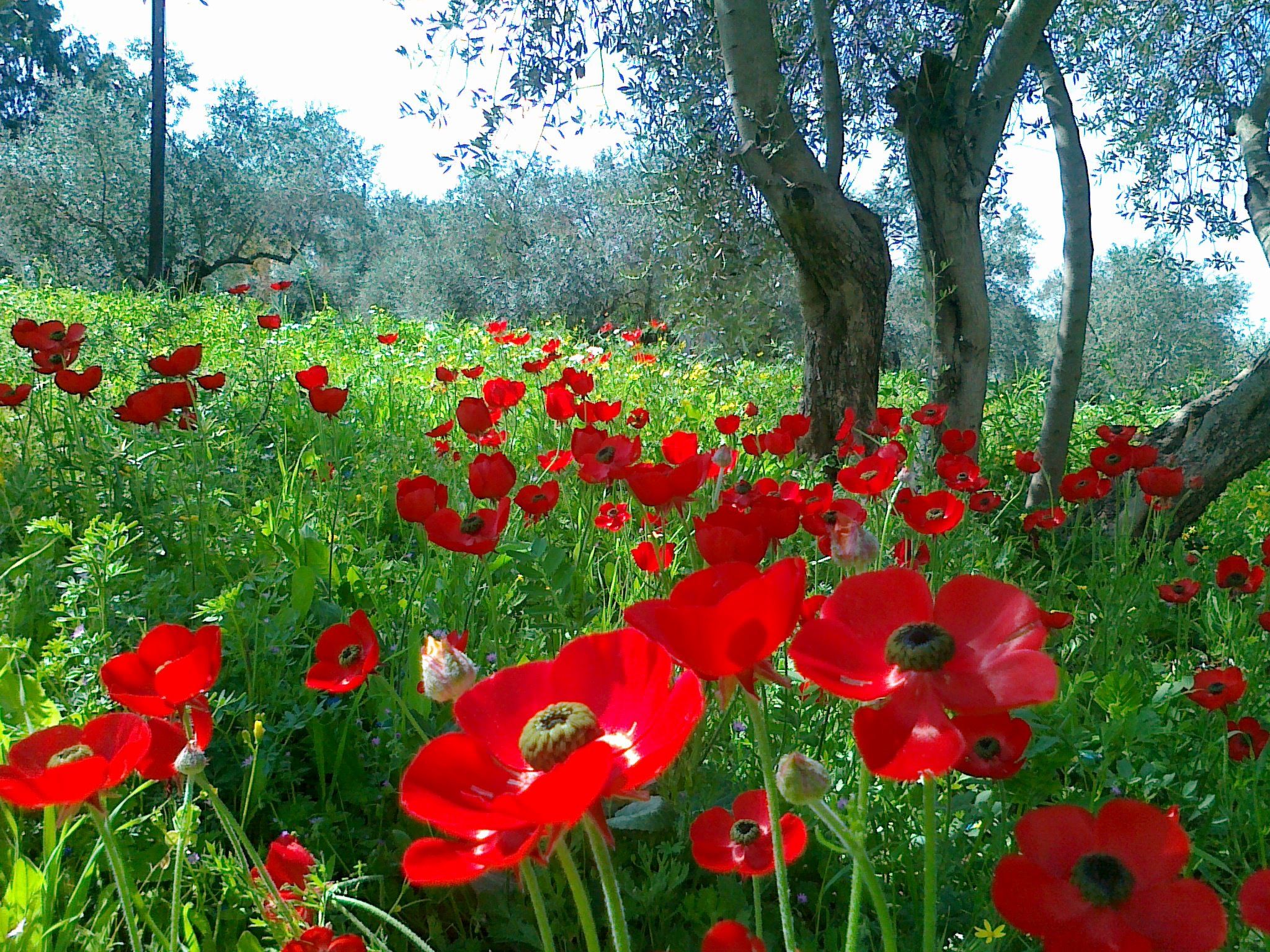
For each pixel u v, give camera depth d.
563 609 2.71
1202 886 0.88
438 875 0.82
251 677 2.33
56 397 4.20
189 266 20.88
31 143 21.47
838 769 2.17
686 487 2.54
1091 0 5.62
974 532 3.79
